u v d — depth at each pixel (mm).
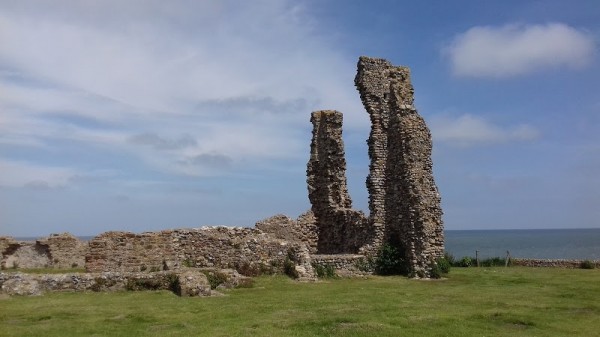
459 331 16891
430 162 33500
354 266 32906
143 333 16125
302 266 30266
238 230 34156
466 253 117375
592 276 33188
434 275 31641
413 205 32469
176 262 29656
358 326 17203
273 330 16609
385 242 34250
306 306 20984
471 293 25266
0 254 37062
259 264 30562
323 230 39750
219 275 26203
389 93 35281
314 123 40938
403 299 23203
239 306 20797
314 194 40438
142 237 29984
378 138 35562
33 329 16516
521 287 27672
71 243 39781
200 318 18375
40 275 23828
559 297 24094
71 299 21812
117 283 24047
